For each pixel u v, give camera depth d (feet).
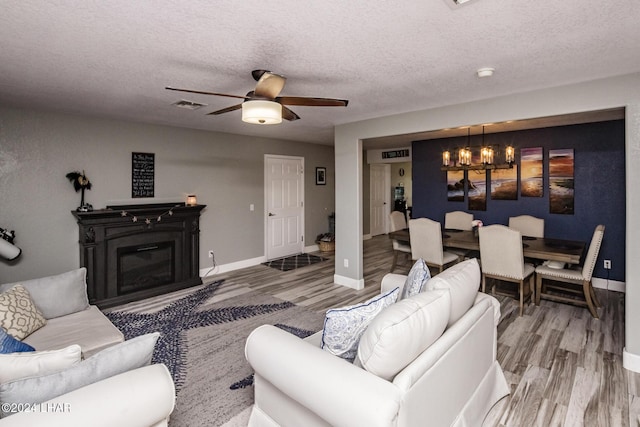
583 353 9.29
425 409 4.61
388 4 5.32
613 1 5.23
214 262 18.02
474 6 5.38
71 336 7.78
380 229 30.89
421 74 8.65
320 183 24.20
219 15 5.66
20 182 12.13
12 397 3.83
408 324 4.52
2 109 11.73
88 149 13.61
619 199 14.51
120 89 9.87
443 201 20.52
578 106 9.23
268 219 20.77
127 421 3.99
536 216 16.84
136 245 14.01
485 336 6.73
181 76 8.77
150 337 4.85
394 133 13.30
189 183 16.84
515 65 8.00
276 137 20.18
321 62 7.84
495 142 18.06
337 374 4.46
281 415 5.52
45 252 12.69
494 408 7.08
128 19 5.79
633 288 8.39
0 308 7.38
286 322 11.60
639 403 7.17
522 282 11.97
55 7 5.38
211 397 7.50
